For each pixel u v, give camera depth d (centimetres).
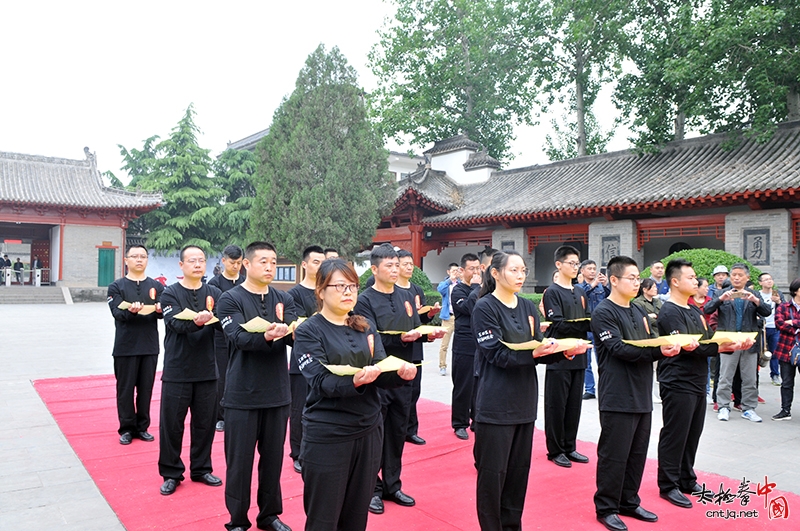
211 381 500
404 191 2039
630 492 434
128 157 3812
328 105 1920
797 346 714
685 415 461
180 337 489
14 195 2828
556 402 563
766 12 1361
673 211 1641
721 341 446
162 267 3456
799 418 748
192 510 441
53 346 1359
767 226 1390
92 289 2995
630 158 1947
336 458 320
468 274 674
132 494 471
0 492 473
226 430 404
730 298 743
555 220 1827
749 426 709
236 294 422
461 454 590
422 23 2759
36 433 639
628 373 427
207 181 3553
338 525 336
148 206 3119
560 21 2231
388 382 321
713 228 1536
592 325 450
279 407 409
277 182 1908
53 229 3195
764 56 1459
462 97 2952
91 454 568
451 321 1057
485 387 388
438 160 2583
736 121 1728
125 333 611
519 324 406
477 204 2111
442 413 760
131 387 611
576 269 594
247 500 398
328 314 345
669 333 484
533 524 423
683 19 1556
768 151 1567
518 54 2616
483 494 382
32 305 2742
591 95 2547
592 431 687
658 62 1662
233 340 394
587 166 2064
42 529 408
